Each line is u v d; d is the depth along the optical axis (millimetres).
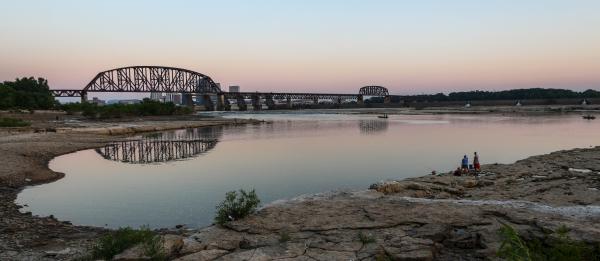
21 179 28000
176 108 148500
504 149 44812
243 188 25734
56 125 79688
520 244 8109
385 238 11062
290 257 9898
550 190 19516
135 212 20047
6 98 114812
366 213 13688
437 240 10930
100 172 32594
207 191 24891
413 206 14539
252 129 83375
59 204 21750
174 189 25531
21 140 50469
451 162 36219
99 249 11305
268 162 37406
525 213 12789
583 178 22406
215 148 49625
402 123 97312
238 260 9789
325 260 9625
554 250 9211
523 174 24781
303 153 43750
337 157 40250
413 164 35312
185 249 10930
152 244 10430
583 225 11109
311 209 14508
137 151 46844
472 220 12359
